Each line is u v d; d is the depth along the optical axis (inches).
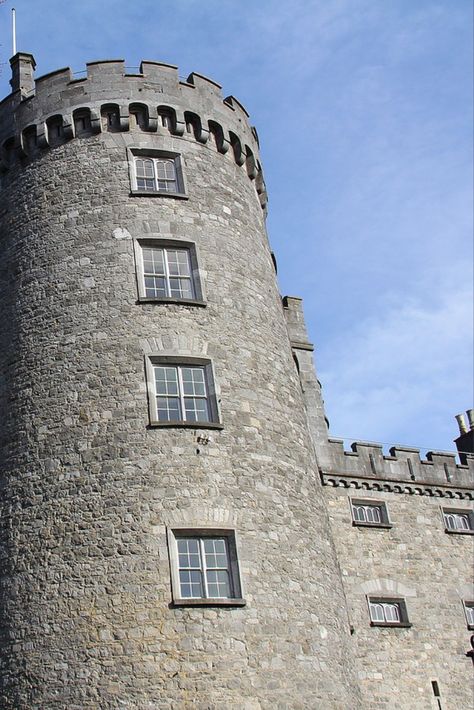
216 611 770.8
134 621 753.6
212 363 912.3
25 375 907.4
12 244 1008.9
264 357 968.3
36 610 776.3
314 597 848.9
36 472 846.5
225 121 1119.6
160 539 791.7
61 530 807.1
